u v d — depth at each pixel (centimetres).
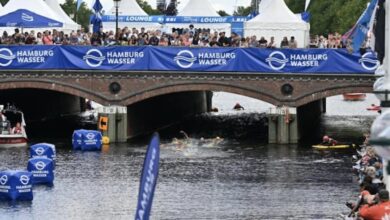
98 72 5594
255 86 5541
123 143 5631
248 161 4791
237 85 5541
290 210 3409
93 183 4041
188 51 5550
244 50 5531
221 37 5762
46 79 5609
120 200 3625
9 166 4497
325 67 5469
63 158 4900
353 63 5434
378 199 2397
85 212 3384
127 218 3272
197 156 5028
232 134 6341
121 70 5581
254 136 6178
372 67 5419
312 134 6306
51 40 5753
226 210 3416
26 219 3256
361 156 4459
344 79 5456
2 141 5497
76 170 4434
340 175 4275
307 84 5500
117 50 5588
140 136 6119
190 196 3722
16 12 5984
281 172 4375
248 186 3978
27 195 3653
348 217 2858
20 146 5488
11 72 5594
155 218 3256
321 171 4406
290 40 5991
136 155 5006
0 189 3669
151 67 5569
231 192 3816
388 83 1919
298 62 5491
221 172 4384
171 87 5578
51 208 3475
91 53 5600
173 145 5572
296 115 5566
